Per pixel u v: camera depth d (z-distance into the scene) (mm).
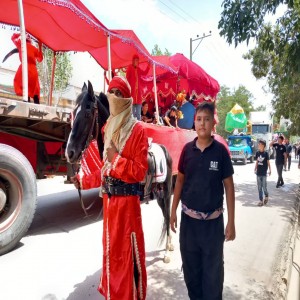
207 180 2465
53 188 9656
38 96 6402
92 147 3090
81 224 5766
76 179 2816
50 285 3389
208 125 2461
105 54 8453
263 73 13547
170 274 3732
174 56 9781
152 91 10242
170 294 3256
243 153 21609
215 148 2486
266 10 4363
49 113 4582
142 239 2572
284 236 5375
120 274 2445
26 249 4418
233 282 3602
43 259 4070
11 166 4156
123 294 2406
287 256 4402
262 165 7820
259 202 7973
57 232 5258
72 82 16078
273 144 11586
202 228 2496
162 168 4195
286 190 10703
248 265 4086
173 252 4449
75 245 4633
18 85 6102
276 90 14727
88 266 3893
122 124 2475
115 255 2461
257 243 4949
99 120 3061
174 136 7746
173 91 10656
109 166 2494
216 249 2490
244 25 4324
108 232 2508
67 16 6102
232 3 4348
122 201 2467
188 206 2547
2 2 5973
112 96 2439
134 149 2432
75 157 2887
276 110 16359
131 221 2484
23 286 3344
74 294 3229
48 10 6086
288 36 5703
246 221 6250
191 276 2656
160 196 4336
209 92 11219
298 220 6613
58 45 7816
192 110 9688
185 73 9438
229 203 2508
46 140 5445
